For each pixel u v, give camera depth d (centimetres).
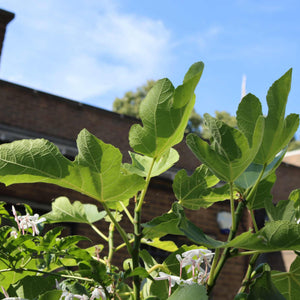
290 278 94
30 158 85
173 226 85
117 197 89
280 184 1121
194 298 81
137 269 86
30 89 870
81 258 94
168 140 88
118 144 924
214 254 88
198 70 83
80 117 903
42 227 109
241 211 89
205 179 110
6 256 96
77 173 86
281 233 75
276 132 87
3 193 652
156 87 86
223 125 83
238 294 85
